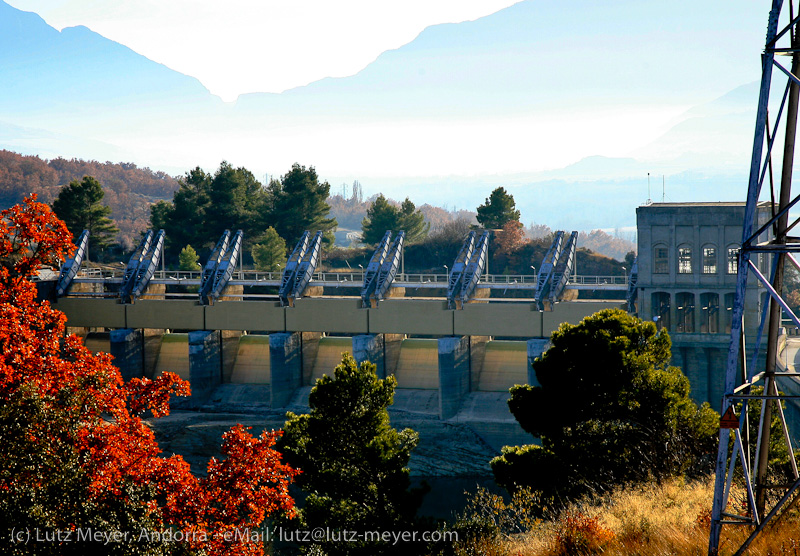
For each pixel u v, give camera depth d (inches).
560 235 3080.7
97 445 878.4
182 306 3420.3
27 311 1046.4
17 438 749.9
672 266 2593.5
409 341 3388.3
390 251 3277.6
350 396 1211.9
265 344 3553.2
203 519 933.8
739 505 826.2
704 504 881.5
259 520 982.4
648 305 2632.9
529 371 2837.1
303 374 3351.4
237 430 1008.2
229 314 3351.4
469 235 3181.6
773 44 614.5
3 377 852.0
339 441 1214.9
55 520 714.8
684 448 1266.0
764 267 2480.3
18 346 931.3
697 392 2568.9
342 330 3198.8
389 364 3253.0
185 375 3538.4
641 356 1359.5
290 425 1282.0
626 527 798.5
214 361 3398.1
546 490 1280.8
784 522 711.7
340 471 1208.8
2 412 763.4
